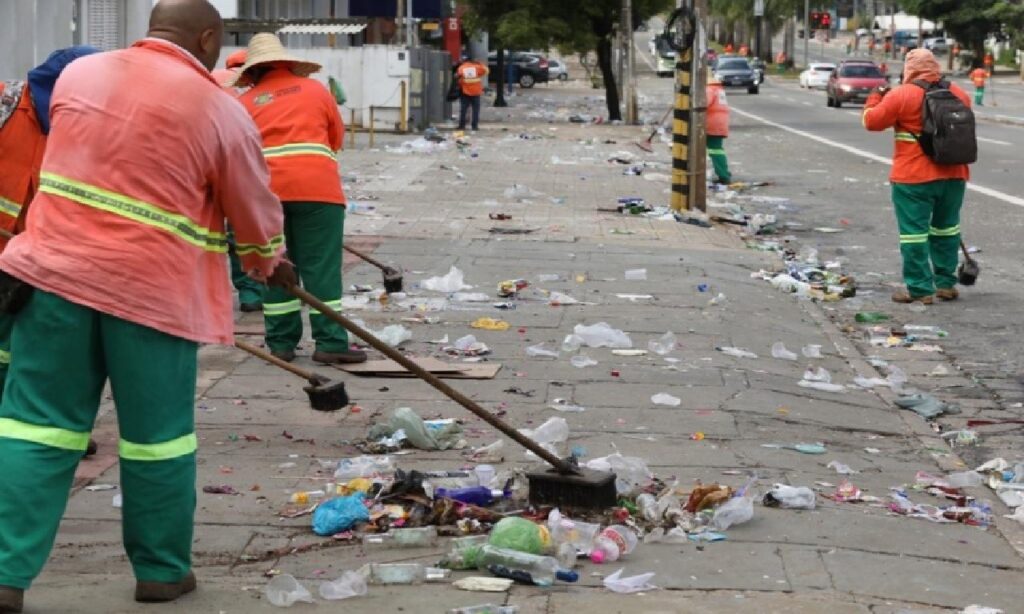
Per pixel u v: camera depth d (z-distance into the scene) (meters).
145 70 5.77
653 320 13.66
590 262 17.36
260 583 6.34
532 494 7.53
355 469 8.30
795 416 10.21
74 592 6.11
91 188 5.66
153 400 5.79
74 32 16.25
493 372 11.09
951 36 106.38
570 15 50.75
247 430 9.32
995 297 16.41
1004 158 34.50
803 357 12.61
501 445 8.88
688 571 6.60
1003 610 6.23
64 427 5.71
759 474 8.50
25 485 5.60
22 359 5.68
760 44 131.88
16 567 5.57
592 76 85.75
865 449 9.47
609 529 6.93
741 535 7.21
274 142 10.96
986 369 12.72
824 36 166.88
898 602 6.27
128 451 5.86
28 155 7.83
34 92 7.82
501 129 45.47
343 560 6.77
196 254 5.86
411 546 6.96
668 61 94.00
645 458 8.79
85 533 7.18
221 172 5.90
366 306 13.98
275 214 6.15
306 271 11.15
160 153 5.70
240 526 7.29
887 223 23.17
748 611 6.02
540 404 10.18
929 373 12.52
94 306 5.61
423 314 13.66
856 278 17.81
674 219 22.28
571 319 13.57
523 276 16.16
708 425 9.72
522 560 6.43
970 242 20.64
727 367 11.71
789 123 51.94
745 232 21.66
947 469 9.06
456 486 7.92
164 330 5.73
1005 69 106.12
